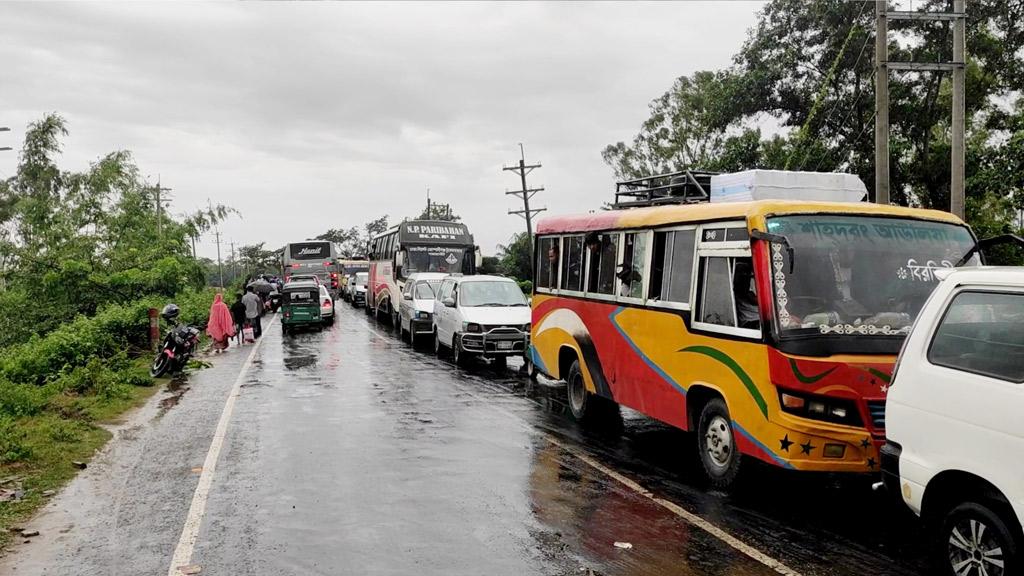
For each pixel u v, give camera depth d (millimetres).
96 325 18281
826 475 7496
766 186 8445
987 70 23906
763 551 5465
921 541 5695
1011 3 23375
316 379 14453
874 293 6359
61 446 8734
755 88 27000
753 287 6527
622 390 8898
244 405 11625
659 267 8133
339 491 6922
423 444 8867
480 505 6520
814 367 5871
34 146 28188
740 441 6609
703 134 43094
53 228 24609
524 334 15734
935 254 6645
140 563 5246
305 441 9023
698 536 5777
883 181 13531
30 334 22656
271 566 5156
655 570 5102
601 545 5566
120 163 26547
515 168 39562
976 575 4371
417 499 6680
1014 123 20969
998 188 19469
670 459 8227
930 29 24031
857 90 24828
